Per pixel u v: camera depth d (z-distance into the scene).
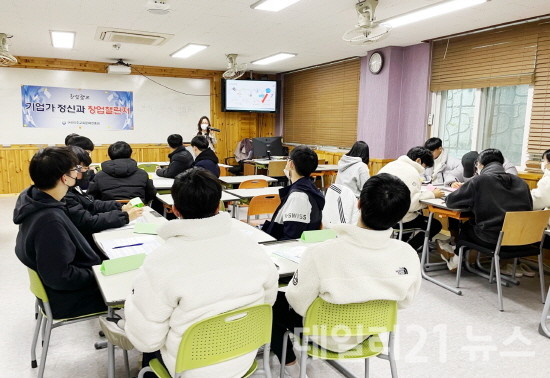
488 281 3.59
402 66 5.77
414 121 5.66
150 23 4.54
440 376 2.18
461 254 3.34
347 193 2.69
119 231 2.37
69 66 7.15
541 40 4.07
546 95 4.08
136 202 2.66
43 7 3.96
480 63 4.71
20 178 7.16
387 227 1.44
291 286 1.55
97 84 7.50
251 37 5.20
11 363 2.21
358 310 1.50
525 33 4.21
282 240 2.29
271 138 7.70
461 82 4.96
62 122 7.34
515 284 3.50
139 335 1.25
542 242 3.12
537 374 2.21
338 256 1.43
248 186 4.64
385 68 5.79
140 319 1.24
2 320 2.71
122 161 3.47
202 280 1.23
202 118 7.55
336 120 7.20
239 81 8.21
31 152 7.16
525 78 4.23
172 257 1.23
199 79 8.30
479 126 4.91
